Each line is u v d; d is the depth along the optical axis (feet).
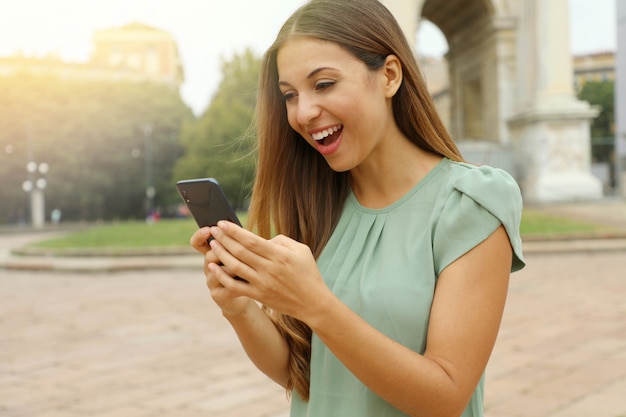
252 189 6.23
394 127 5.29
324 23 4.88
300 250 4.28
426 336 4.80
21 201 190.39
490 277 4.70
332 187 5.87
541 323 25.05
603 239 53.88
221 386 18.15
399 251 5.02
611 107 214.90
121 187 193.36
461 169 5.09
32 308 34.14
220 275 4.39
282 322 5.69
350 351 4.26
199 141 158.30
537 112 87.81
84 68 269.85
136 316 30.37
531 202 87.35
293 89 5.04
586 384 16.75
